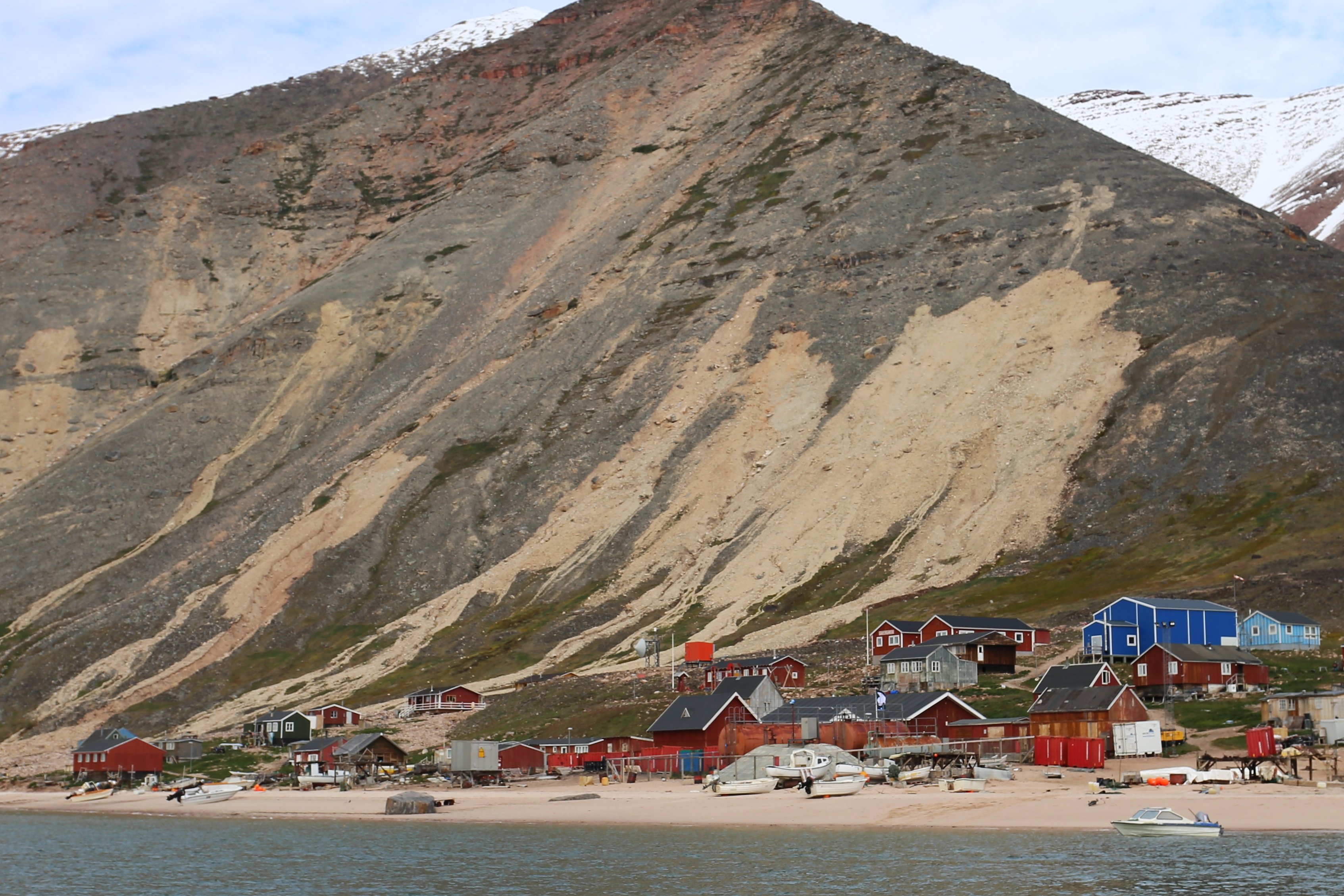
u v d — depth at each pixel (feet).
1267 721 296.30
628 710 400.47
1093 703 294.25
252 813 329.31
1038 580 489.26
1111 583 469.57
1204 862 189.16
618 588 558.97
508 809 301.63
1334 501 487.20
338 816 311.47
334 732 436.76
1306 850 194.90
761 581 540.11
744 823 254.68
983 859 200.13
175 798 370.73
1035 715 303.48
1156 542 494.18
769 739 332.60
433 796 337.11
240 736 468.34
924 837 223.51
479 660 510.58
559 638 519.19
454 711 453.58
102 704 525.75
